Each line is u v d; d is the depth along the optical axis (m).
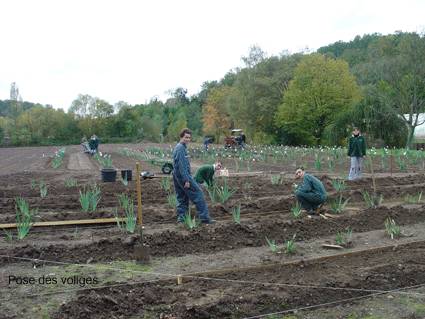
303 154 29.00
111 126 82.69
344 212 9.98
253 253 7.21
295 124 52.12
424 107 40.03
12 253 6.94
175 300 5.31
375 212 9.45
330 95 48.91
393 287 5.85
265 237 7.89
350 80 50.22
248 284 5.82
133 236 7.46
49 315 4.88
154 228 8.74
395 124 39.81
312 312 5.18
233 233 7.91
